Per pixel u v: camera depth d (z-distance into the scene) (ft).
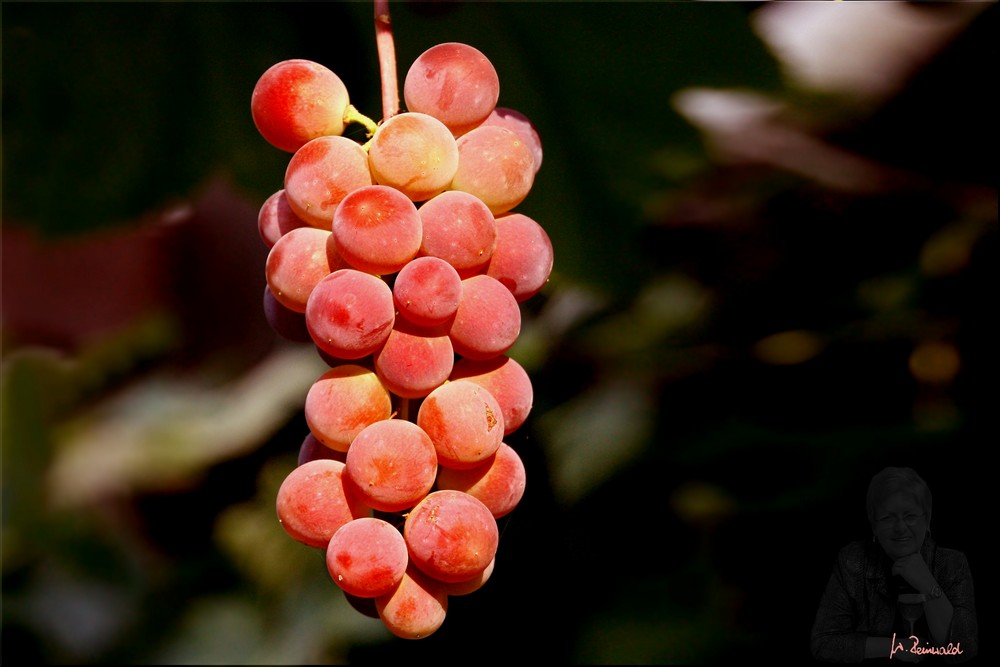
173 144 2.72
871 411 3.58
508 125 2.37
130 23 2.70
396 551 2.25
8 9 2.68
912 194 3.61
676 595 3.37
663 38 2.73
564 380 3.63
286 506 2.28
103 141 2.71
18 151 2.70
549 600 3.46
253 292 3.58
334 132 2.31
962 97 3.40
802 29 3.36
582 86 2.75
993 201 3.54
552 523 3.50
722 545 3.41
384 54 2.34
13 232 2.81
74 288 3.48
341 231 2.25
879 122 3.47
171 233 3.42
